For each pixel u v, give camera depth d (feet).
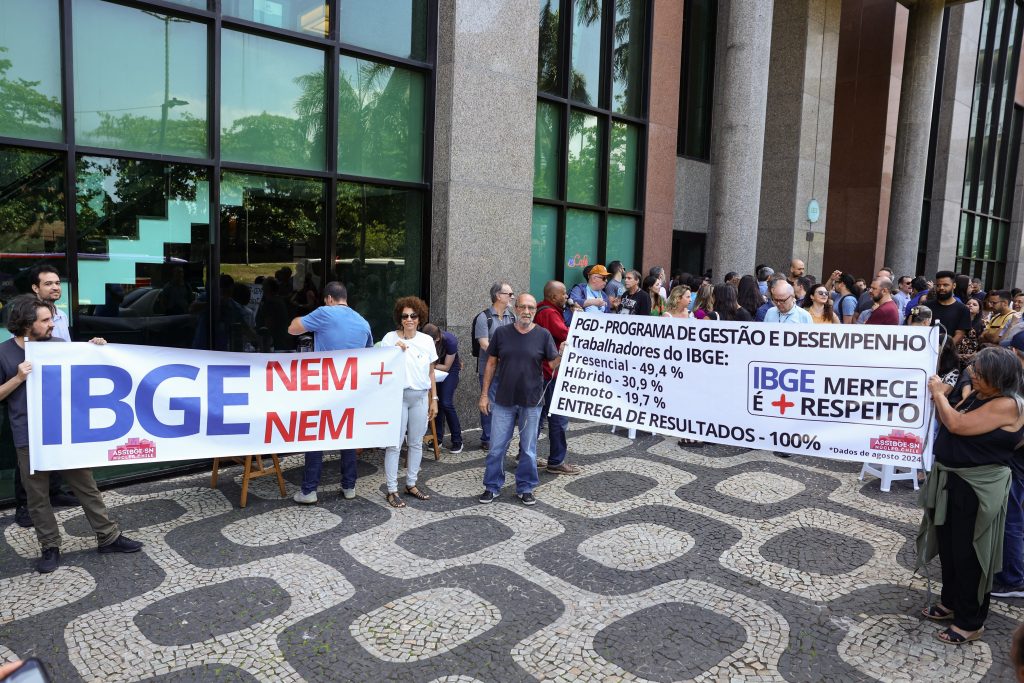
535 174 31.27
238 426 17.58
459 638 12.30
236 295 21.91
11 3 17.39
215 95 20.71
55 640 12.10
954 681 11.21
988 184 77.05
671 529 17.19
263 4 21.76
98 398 15.69
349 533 16.80
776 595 13.98
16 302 14.88
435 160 26.18
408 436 19.22
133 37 19.35
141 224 19.89
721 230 37.35
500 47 26.66
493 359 19.11
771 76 45.65
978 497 11.87
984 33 70.74
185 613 13.04
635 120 35.63
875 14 54.54
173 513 17.95
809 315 24.29
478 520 17.74
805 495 19.74
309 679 11.06
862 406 15.56
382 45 24.73
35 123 18.02
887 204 56.24
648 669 11.44
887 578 14.74
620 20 34.60
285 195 22.75
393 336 19.33
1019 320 26.32
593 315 19.97
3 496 18.60
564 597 13.82
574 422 28.55
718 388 17.52
